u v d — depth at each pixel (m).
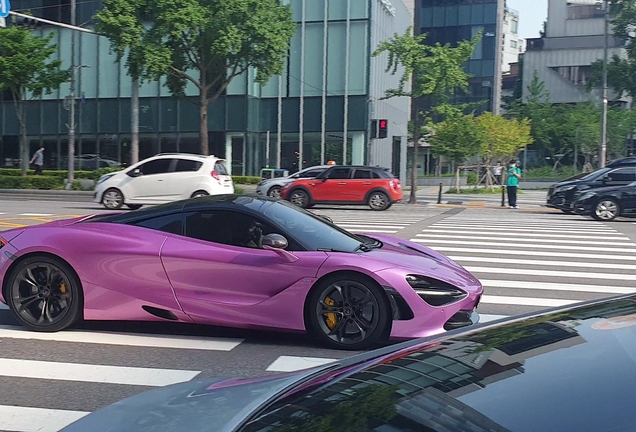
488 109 67.94
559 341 2.36
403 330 6.00
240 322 6.26
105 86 39.75
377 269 6.02
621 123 52.00
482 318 7.58
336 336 6.16
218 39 26.69
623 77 41.16
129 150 39.56
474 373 2.24
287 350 6.21
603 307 2.73
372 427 2.03
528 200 32.84
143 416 2.67
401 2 46.62
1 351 6.11
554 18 68.19
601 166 33.16
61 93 40.78
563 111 58.34
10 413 4.70
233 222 6.52
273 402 2.50
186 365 5.77
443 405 2.06
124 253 6.42
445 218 21.28
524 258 12.29
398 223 18.98
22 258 6.61
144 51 26.61
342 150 37.78
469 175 49.38
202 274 6.30
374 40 37.88
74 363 5.80
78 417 4.62
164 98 38.88
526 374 2.14
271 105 38.66
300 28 37.88
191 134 38.56
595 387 1.97
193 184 21.67
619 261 12.05
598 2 66.69
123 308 6.48
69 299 6.54
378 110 39.62
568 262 11.89
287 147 38.59
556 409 1.90
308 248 6.32
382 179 24.89
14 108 41.75
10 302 6.66
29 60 31.41
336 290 6.12
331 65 37.69
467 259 12.09
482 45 67.38
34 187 32.97
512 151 39.19
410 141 54.69
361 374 2.50
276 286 6.18
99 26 26.80
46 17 39.88
